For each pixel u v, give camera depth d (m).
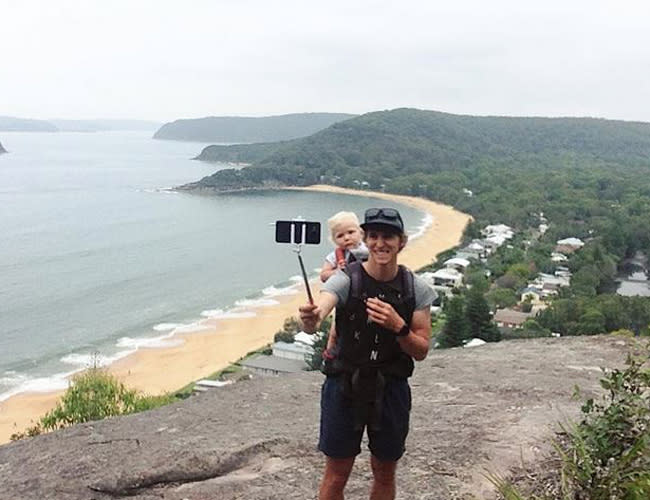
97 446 4.81
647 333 4.80
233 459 4.44
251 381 6.42
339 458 2.98
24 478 4.42
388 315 2.71
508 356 7.04
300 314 2.72
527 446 4.43
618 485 3.06
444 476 4.05
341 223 3.34
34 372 35.06
